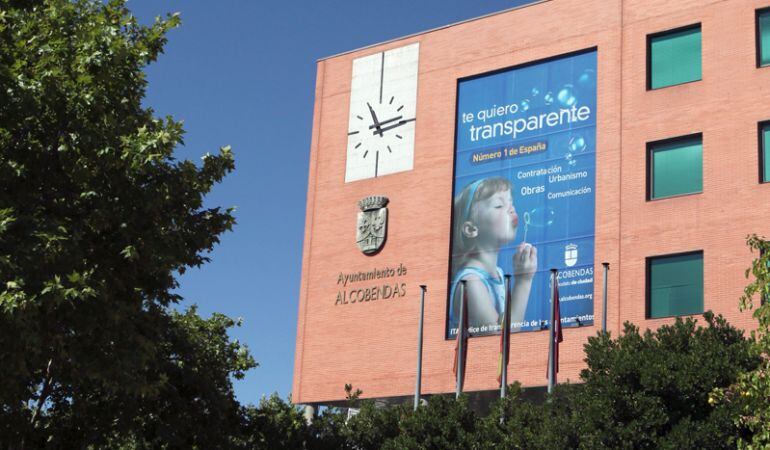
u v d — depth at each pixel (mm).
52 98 28578
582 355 50719
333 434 43125
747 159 48938
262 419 43062
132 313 30094
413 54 60062
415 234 57375
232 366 44406
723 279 48062
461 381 48031
